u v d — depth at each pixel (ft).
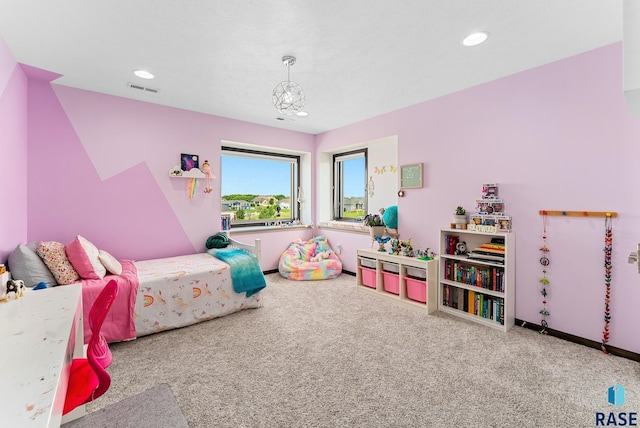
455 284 9.77
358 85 9.53
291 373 6.46
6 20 5.97
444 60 7.85
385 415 5.19
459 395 5.70
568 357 7.06
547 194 8.18
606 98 7.20
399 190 12.01
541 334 8.29
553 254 8.14
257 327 8.87
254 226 15.72
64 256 7.93
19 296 4.78
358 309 10.33
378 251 12.07
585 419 5.06
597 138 7.34
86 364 4.64
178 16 5.91
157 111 11.24
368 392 5.81
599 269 7.42
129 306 8.04
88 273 7.99
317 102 11.14
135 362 6.95
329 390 5.88
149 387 6.00
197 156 12.26
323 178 16.74
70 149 9.48
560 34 6.64
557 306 8.12
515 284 8.85
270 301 11.18
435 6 5.63
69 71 8.40
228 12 5.79
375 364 6.80
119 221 10.44
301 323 9.15
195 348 7.61
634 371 6.45
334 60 7.81
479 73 8.68
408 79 9.08
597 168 7.37
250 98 10.69
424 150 11.13
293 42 6.91
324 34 6.59
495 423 4.99
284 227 15.71
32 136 8.82
